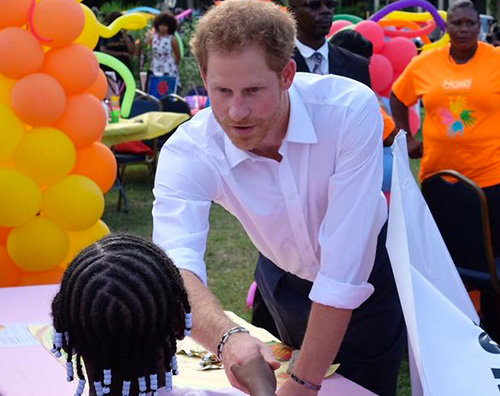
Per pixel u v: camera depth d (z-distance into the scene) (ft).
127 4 71.00
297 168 7.13
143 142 27.43
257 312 10.33
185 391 5.47
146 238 5.21
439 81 16.52
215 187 7.36
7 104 12.73
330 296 6.77
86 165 13.65
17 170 12.87
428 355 5.74
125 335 4.73
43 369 7.93
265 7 6.07
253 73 5.97
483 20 55.21
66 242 13.38
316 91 7.04
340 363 8.64
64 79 12.72
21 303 10.07
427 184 14.28
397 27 25.91
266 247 8.08
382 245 8.32
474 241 13.91
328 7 14.53
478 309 15.19
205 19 6.14
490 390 5.66
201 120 7.37
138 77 44.88
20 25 12.62
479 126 16.10
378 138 6.97
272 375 5.82
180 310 5.02
